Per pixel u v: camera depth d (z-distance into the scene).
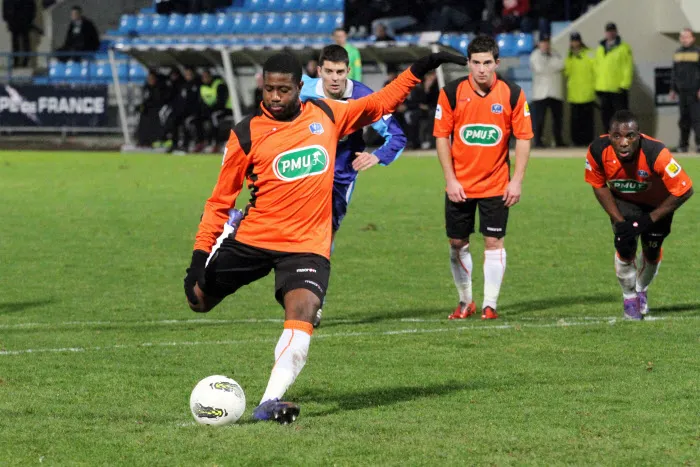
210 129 75.00
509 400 14.83
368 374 16.67
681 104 63.22
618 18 69.88
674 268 28.58
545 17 72.88
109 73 84.62
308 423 13.48
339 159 19.95
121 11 94.62
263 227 13.87
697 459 11.91
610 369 16.84
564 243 33.50
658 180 20.73
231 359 17.94
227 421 13.29
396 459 11.88
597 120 70.44
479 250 32.56
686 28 67.50
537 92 69.19
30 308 23.66
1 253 31.94
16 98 80.62
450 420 13.70
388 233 36.06
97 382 16.17
